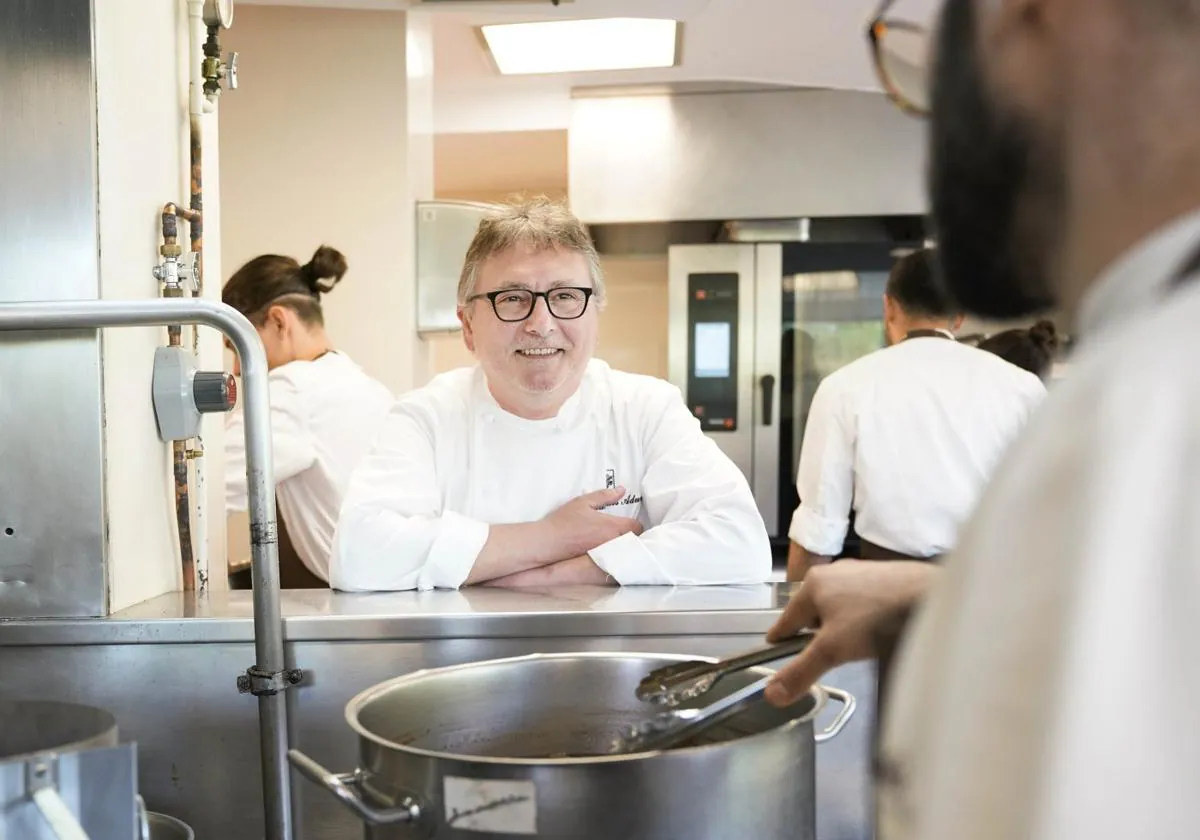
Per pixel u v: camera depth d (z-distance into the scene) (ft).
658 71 11.39
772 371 11.81
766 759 2.07
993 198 1.21
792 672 2.27
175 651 3.56
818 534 7.50
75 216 3.61
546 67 11.23
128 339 3.90
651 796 1.93
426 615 3.57
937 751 1.04
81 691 3.58
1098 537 0.94
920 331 7.25
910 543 7.12
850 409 7.27
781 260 11.81
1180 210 1.08
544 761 1.90
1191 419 0.95
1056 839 0.88
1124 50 1.09
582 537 4.55
